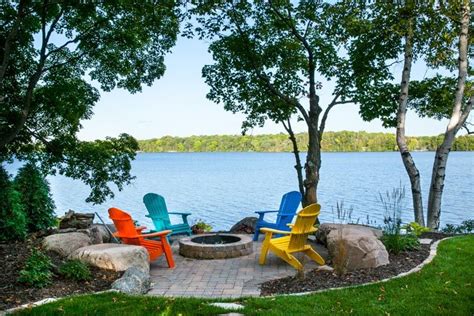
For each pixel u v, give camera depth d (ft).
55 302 14.80
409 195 105.09
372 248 19.76
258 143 286.25
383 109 40.19
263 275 20.95
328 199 92.58
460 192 108.88
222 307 14.42
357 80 40.96
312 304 14.75
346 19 37.37
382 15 36.01
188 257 25.66
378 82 40.83
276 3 39.55
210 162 368.68
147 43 38.86
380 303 14.83
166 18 37.24
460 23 33.63
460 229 34.53
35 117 38.73
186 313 13.91
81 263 18.70
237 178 168.55
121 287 17.01
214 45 42.24
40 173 30.19
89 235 24.89
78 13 34.04
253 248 28.09
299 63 43.45
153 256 23.18
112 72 40.34
